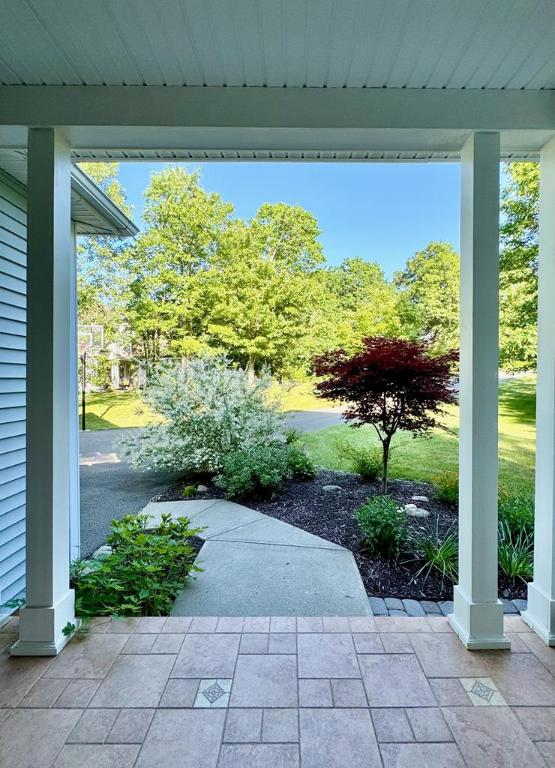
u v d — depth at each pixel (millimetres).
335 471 5492
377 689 1718
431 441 6258
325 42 1648
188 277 10656
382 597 2730
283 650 1977
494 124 1965
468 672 1821
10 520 2770
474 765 1376
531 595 2188
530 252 6215
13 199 2814
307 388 8594
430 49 1688
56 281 2018
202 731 1512
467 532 2064
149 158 2346
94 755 1415
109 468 6289
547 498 2084
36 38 1617
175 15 1497
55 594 1999
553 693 1700
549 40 1632
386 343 4484
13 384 2820
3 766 1372
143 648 1995
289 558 3238
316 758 1402
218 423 5336
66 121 1943
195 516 4172
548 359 2092
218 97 1956
